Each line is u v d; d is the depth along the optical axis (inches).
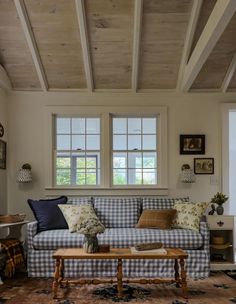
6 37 187.5
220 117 222.8
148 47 193.5
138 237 175.2
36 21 177.6
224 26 137.9
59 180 225.3
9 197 218.8
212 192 220.4
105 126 222.1
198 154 221.9
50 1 167.0
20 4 164.9
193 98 223.9
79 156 226.4
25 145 220.8
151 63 203.9
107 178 220.5
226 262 192.7
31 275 174.2
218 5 134.5
